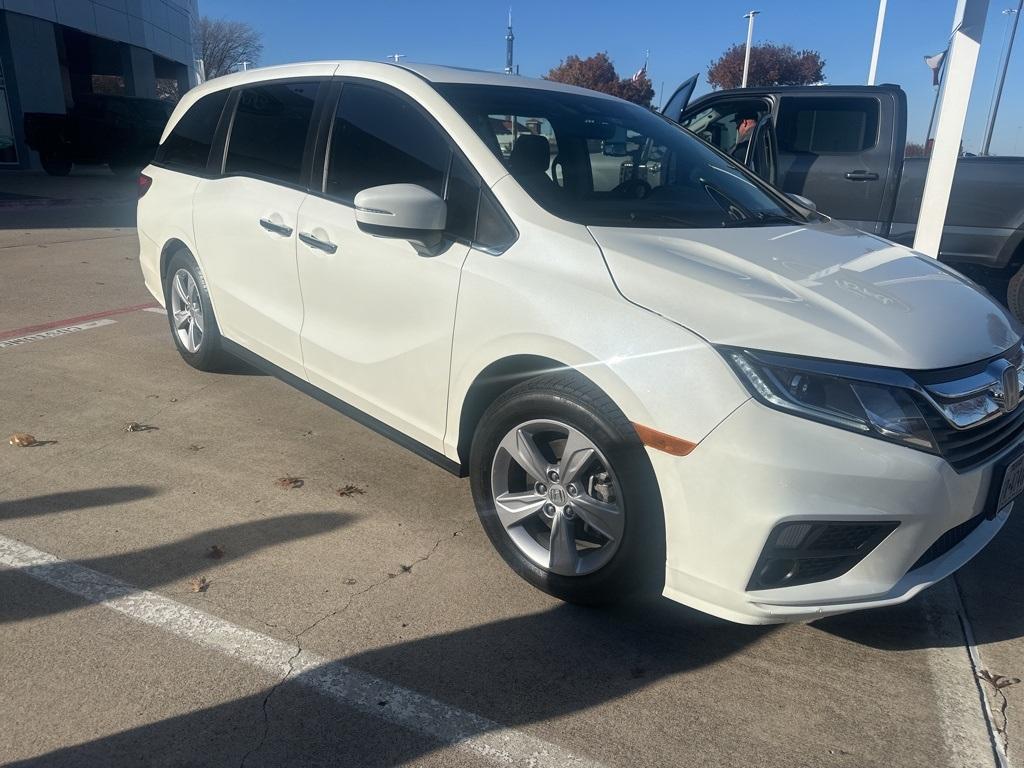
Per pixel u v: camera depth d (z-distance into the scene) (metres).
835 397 2.33
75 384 4.89
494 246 2.96
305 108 3.95
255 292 4.20
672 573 2.56
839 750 2.30
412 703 2.40
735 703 2.47
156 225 5.02
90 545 3.13
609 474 2.62
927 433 2.37
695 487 2.41
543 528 3.04
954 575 3.26
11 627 2.63
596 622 2.82
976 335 2.67
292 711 2.34
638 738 2.31
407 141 3.40
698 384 2.39
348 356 3.57
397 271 3.24
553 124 3.49
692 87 7.09
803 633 2.83
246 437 4.23
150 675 2.44
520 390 2.83
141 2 27.00
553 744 2.27
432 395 3.20
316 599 2.87
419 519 3.47
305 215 3.75
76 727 2.23
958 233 6.77
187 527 3.30
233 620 2.72
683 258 2.77
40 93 21.44
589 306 2.63
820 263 2.95
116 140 19.78
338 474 3.86
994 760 2.29
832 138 6.81
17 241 10.06
